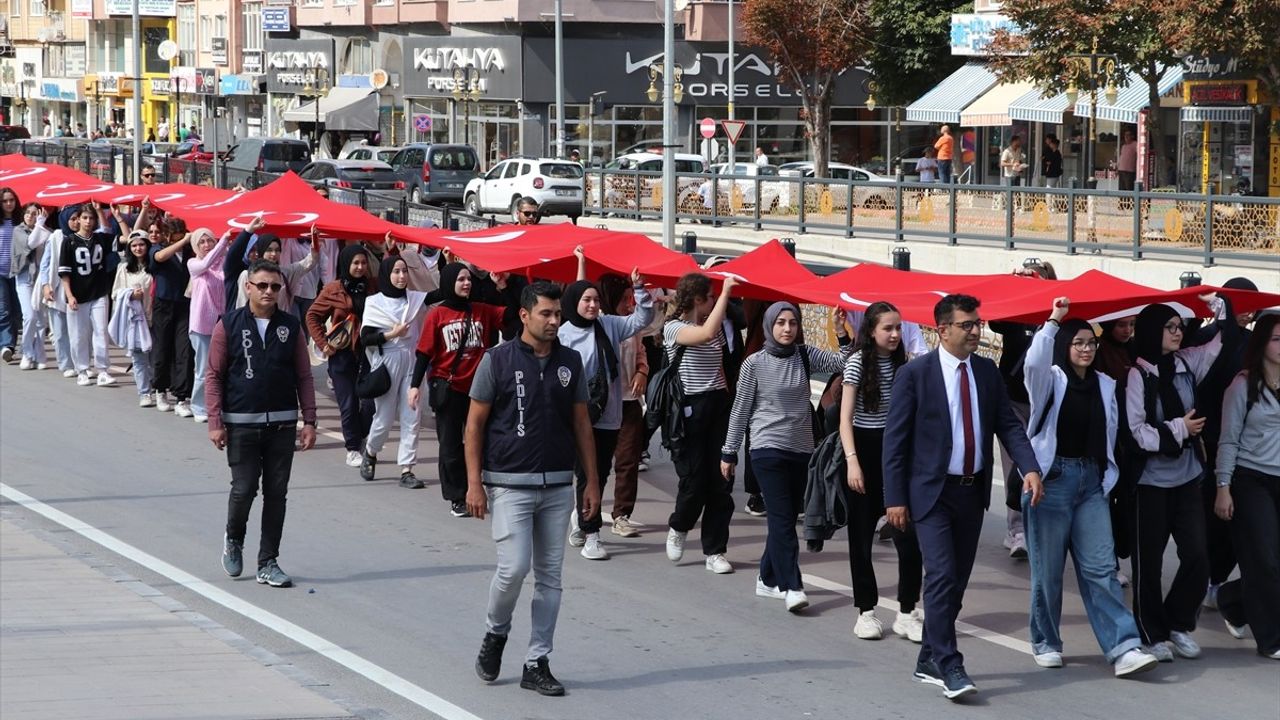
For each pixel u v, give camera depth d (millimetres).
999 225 47938
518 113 108875
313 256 26234
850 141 109875
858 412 16453
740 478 25422
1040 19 57250
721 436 19312
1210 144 61562
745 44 104875
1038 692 14922
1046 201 46312
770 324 17500
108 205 34750
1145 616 16094
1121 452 16031
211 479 24406
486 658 14742
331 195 45969
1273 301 16562
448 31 115250
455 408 21797
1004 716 14195
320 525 21562
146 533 20828
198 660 14891
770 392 17547
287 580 18203
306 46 134250
